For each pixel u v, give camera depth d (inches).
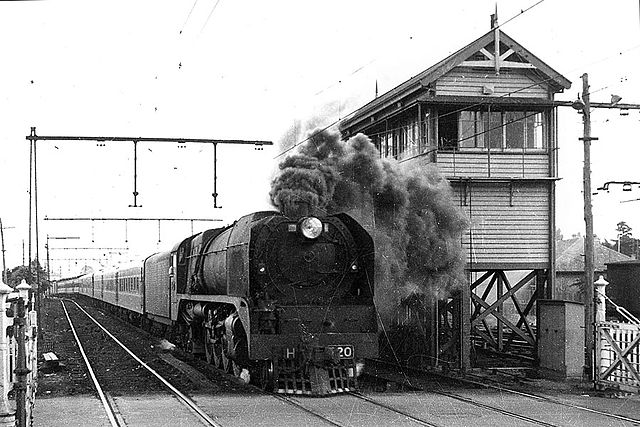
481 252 772.6
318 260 600.4
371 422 453.1
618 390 611.8
